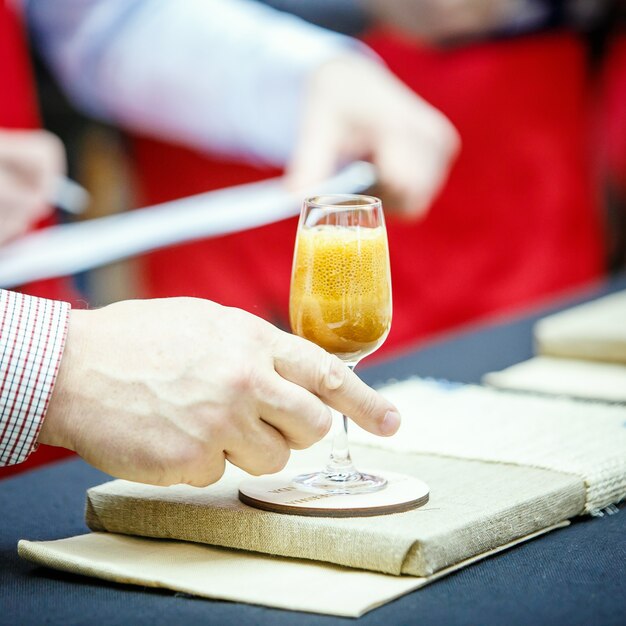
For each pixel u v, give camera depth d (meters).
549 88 3.93
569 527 1.16
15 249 2.69
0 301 1.07
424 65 3.50
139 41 2.87
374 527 1.00
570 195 4.07
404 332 3.66
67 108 2.78
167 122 2.96
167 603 0.96
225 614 0.92
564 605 0.92
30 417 1.05
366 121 3.35
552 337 1.97
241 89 3.08
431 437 1.37
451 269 3.76
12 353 1.05
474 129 3.71
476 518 1.03
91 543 1.11
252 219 3.08
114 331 1.08
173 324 1.08
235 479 1.21
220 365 1.04
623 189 4.27
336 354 1.16
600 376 1.83
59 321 1.08
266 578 0.99
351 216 1.14
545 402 1.58
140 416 1.05
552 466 1.21
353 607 0.90
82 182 2.83
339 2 3.23
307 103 3.22
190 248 3.04
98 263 2.79
